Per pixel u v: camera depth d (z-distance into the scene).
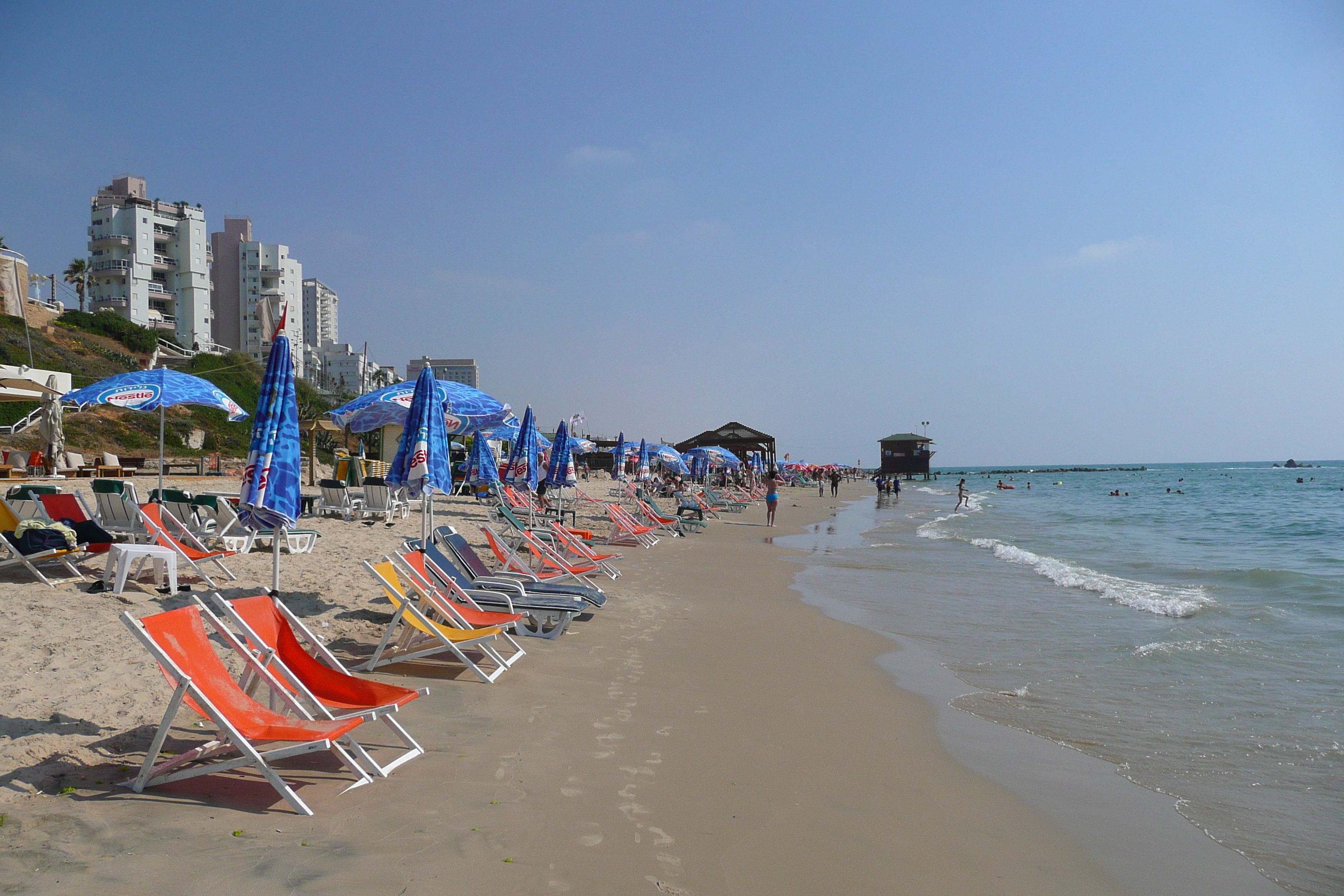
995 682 6.23
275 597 4.17
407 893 2.63
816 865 3.10
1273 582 11.56
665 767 4.02
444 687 5.15
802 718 5.09
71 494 7.54
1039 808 3.89
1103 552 16.42
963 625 8.48
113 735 3.79
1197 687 6.06
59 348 40.19
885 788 4.02
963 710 5.49
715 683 5.74
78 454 20.50
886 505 39.84
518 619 6.27
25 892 2.49
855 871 3.09
